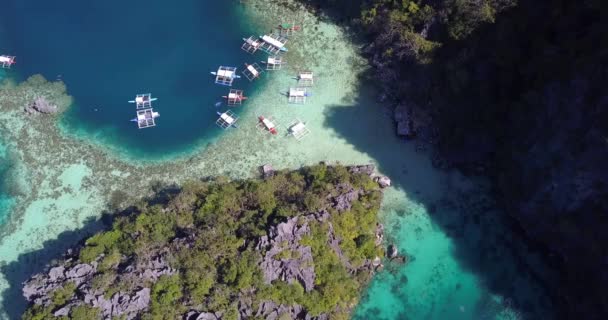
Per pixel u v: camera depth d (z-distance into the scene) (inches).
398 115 3353.8
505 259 2874.0
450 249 2925.7
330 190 2866.6
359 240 2785.4
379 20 3550.7
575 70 2456.9
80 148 3410.4
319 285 2561.5
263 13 4052.7
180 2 4158.5
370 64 3671.3
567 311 2674.7
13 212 3154.5
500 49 2930.6
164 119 3518.7
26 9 4138.8
